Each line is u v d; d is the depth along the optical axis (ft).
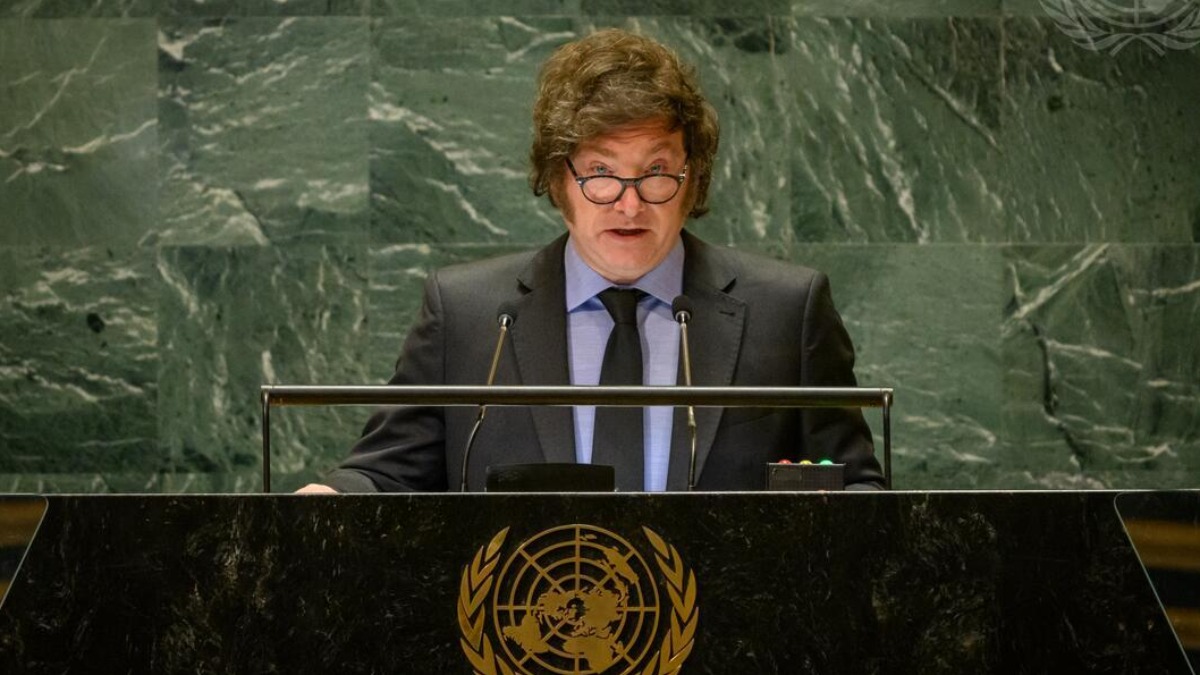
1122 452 61.98
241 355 61.05
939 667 22.04
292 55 61.36
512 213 61.57
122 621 21.77
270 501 22.04
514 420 34.71
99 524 21.97
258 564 21.93
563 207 35.19
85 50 60.95
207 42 61.21
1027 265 62.13
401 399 25.70
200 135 61.16
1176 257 62.23
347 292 61.36
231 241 61.16
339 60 61.46
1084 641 22.08
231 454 60.90
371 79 61.52
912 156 62.08
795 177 61.93
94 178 60.90
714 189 61.82
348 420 61.16
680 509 22.20
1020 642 22.08
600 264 34.76
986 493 22.35
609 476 25.91
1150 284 62.18
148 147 61.05
